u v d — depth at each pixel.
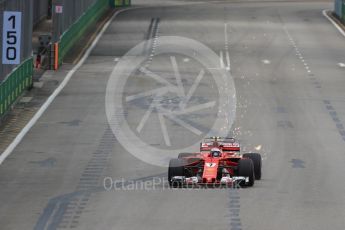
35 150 129.75
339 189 105.88
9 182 110.31
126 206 97.31
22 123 149.88
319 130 145.75
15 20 147.88
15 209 96.75
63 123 150.00
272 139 138.25
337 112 162.50
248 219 91.69
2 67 152.25
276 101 173.12
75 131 143.50
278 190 104.38
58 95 177.12
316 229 88.19
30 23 183.25
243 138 139.12
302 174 114.12
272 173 114.12
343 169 117.62
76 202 99.56
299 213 94.31
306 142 136.38
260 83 195.25
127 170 116.94
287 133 143.00
